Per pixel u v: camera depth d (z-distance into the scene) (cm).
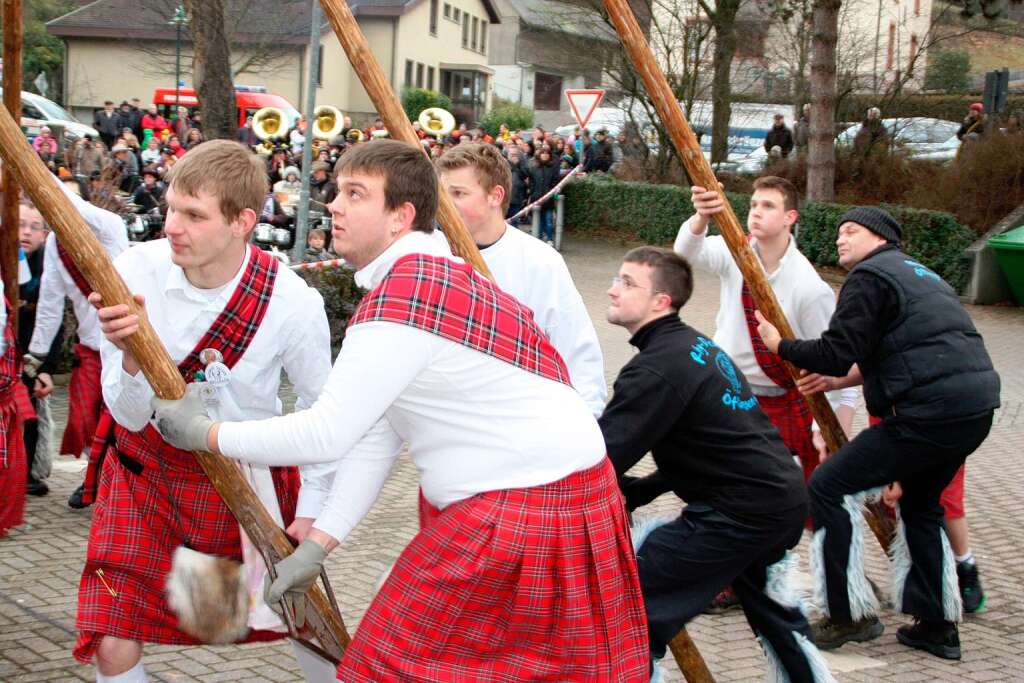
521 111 4541
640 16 2345
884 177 2006
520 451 249
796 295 498
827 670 354
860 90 2484
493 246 385
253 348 299
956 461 445
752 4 2581
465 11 5291
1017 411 1005
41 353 536
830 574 442
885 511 472
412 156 261
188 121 2509
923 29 3178
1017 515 670
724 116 2345
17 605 438
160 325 296
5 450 385
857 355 435
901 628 461
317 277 940
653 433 333
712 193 418
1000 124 1958
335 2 313
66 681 371
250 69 3581
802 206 1870
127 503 299
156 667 392
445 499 254
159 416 255
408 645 249
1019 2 2236
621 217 2150
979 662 443
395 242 261
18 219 396
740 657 434
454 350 245
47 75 4781
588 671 255
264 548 268
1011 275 1652
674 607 337
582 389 387
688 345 340
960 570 494
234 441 247
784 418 505
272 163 1828
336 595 474
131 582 297
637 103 2562
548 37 2622
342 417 239
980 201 1769
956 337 439
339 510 265
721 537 337
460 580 247
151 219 1359
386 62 4753
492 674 251
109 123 2667
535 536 248
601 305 1505
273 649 414
